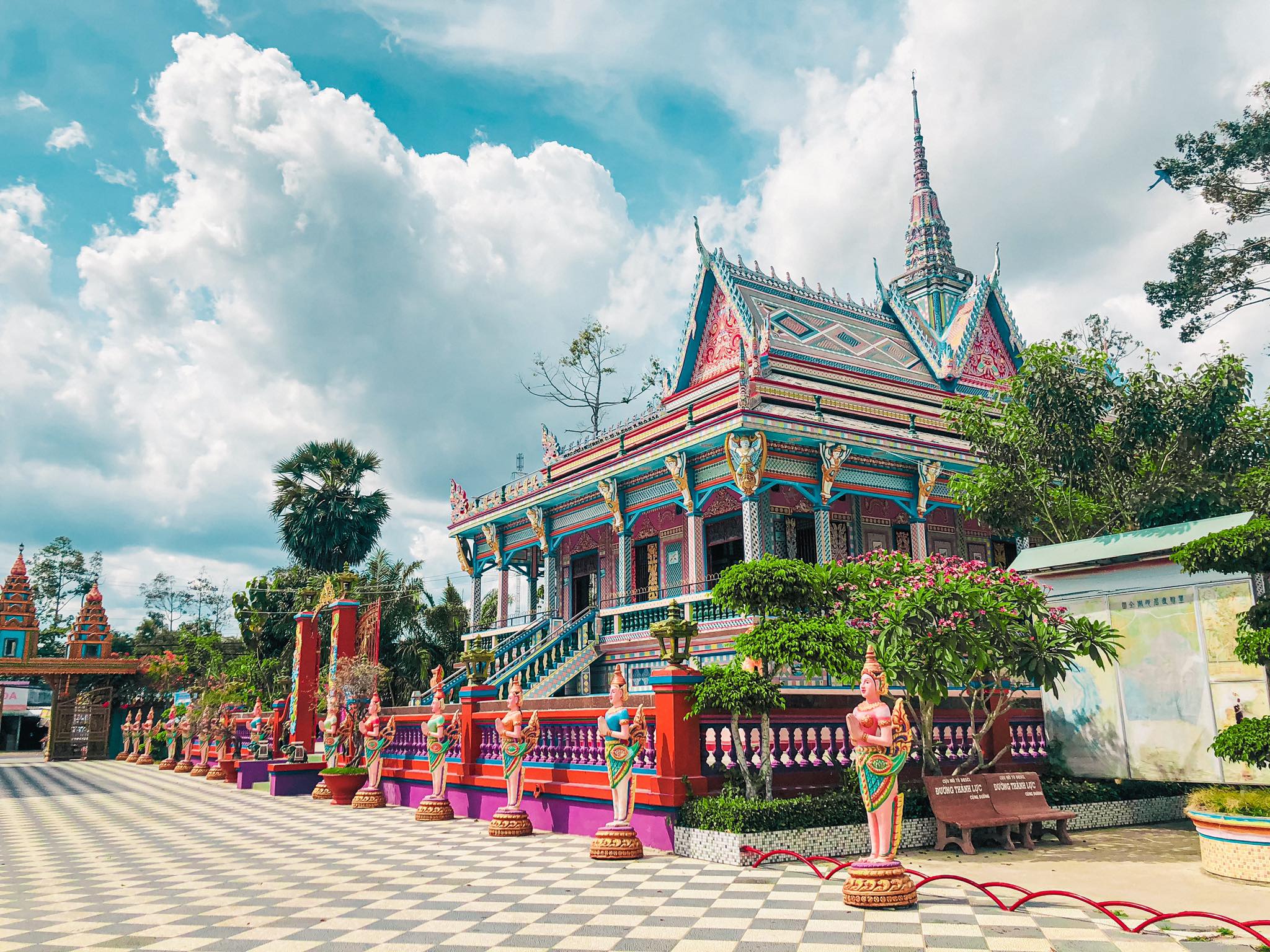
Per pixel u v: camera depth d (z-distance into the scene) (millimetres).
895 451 19312
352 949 6598
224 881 9680
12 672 46375
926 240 33156
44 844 13352
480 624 27453
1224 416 17062
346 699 20906
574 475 22734
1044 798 11586
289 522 40906
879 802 7816
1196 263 21109
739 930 6902
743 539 19125
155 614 80625
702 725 10875
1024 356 18281
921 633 10828
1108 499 17406
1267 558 8914
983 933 6707
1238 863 8734
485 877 9375
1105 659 12922
